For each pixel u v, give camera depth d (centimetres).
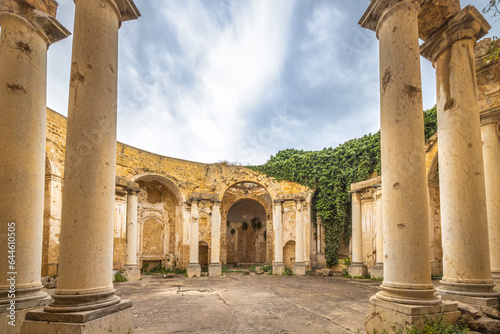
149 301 970
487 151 779
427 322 430
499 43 763
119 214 1792
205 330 612
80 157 442
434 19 625
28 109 545
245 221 3203
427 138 1662
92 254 432
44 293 539
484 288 550
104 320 418
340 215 2141
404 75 498
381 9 540
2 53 545
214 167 2491
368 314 504
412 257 462
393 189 485
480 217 573
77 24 476
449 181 600
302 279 1731
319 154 2338
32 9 572
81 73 459
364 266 1845
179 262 2352
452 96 614
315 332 593
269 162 2520
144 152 2172
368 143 2081
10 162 515
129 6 539
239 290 1239
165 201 2458
